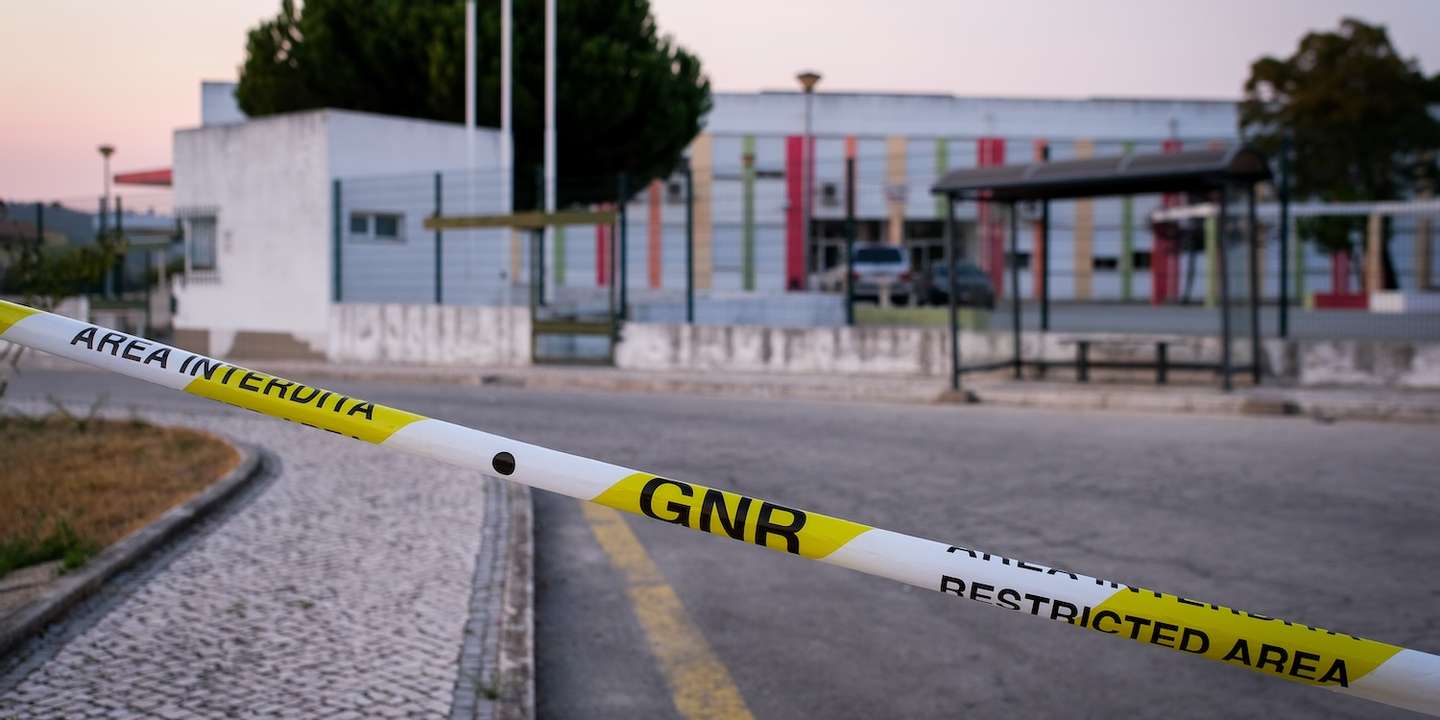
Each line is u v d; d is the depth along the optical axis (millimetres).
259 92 25828
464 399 13727
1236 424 11234
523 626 4414
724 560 5930
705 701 3920
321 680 3701
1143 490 7727
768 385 14703
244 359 21062
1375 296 22047
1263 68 36500
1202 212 27812
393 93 24844
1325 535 6375
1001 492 7680
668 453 9383
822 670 4246
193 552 5418
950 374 15883
